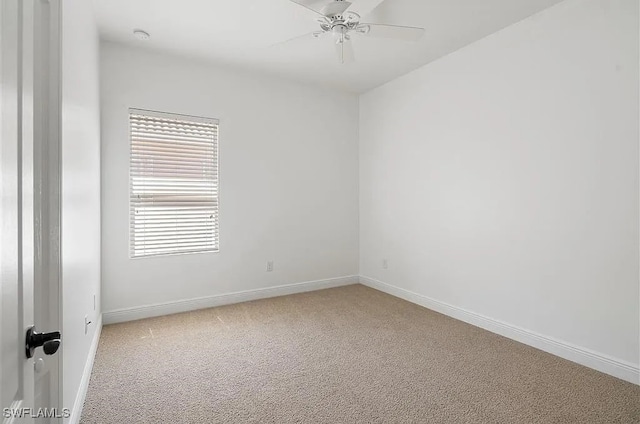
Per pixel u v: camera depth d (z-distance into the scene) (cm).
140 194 337
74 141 170
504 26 290
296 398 203
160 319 334
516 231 287
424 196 376
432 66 363
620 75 224
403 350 269
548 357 257
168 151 350
